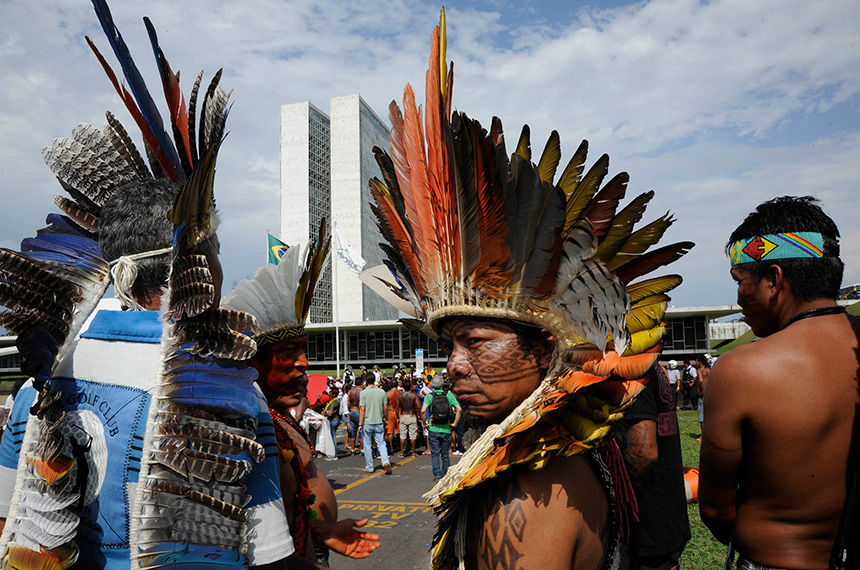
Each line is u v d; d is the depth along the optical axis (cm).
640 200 107
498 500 96
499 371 108
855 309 1911
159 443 103
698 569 428
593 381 98
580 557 96
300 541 177
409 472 1077
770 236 170
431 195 116
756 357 158
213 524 102
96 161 153
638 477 204
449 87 117
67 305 124
